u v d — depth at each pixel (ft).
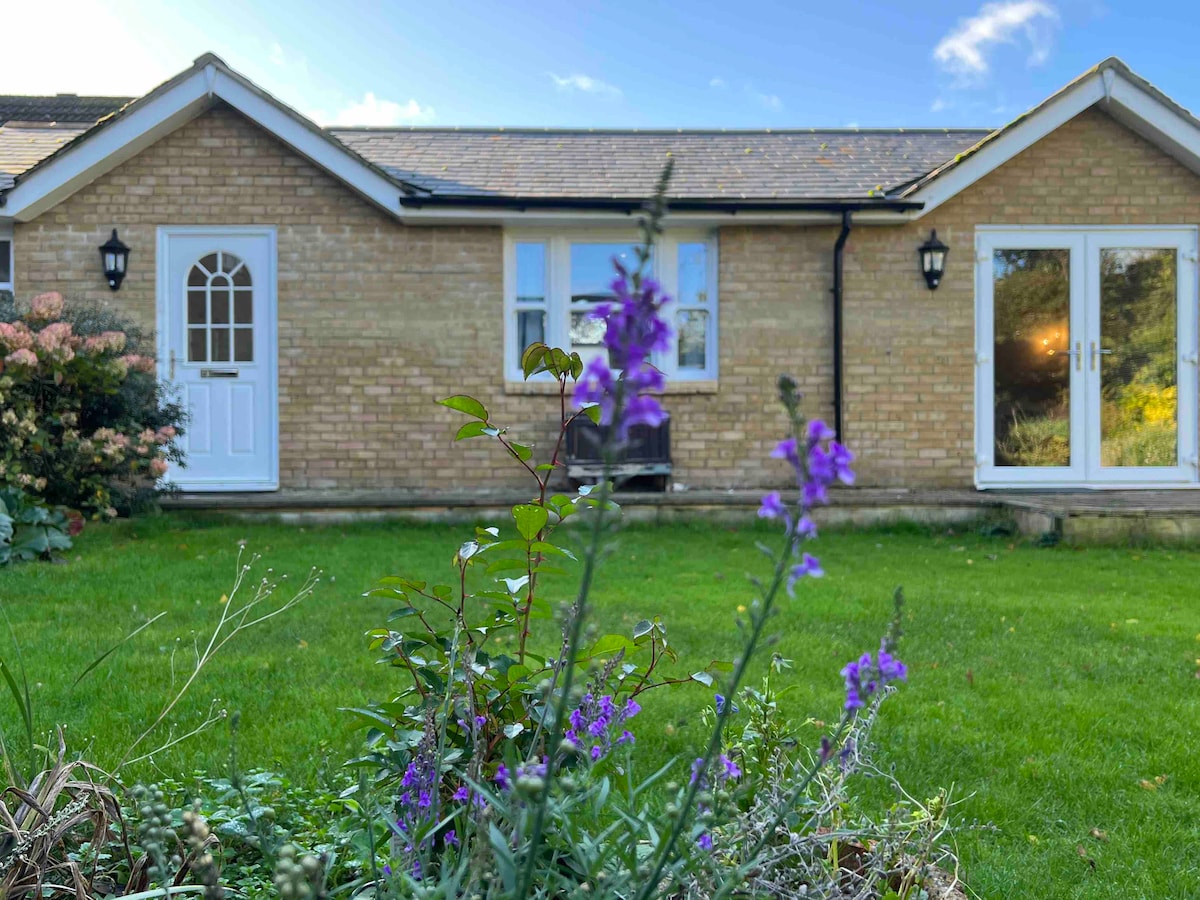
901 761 10.68
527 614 7.61
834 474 4.22
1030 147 33.88
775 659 8.13
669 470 33.24
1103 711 12.51
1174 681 13.93
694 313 34.42
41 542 22.99
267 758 10.28
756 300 33.91
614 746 6.76
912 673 14.20
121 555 23.59
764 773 7.22
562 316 34.17
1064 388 34.09
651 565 23.48
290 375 33.47
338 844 7.19
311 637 15.81
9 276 33.35
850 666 5.39
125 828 6.68
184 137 33.27
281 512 30.71
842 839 6.73
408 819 6.36
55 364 25.85
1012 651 15.51
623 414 4.00
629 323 4.00
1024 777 10.40
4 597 18.52
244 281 33.60
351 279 33.50
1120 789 10.16
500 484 33.65
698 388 33.68
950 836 8.69
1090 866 8.50
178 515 30.30
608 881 5.17
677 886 5.43
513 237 34.06
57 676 13.17
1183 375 34.06
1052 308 34.09
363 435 33.55
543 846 5.80
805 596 19.52
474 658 7.21
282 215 33.37
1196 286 34.01
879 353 33.86
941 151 38.68
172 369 33.37
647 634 7.41
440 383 33.63
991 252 33.96
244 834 6.90
